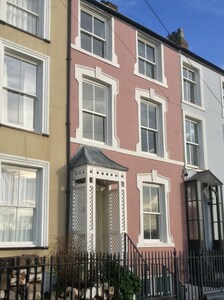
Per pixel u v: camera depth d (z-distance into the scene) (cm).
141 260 1126
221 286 1338
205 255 1341
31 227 1073
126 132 1395
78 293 846
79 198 1127
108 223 1220
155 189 1490
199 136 1769
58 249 1026
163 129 1553
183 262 1241
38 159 1098
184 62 1764
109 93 1378
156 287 1133
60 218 1116
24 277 830
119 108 1391
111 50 1423
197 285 1269
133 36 1526
